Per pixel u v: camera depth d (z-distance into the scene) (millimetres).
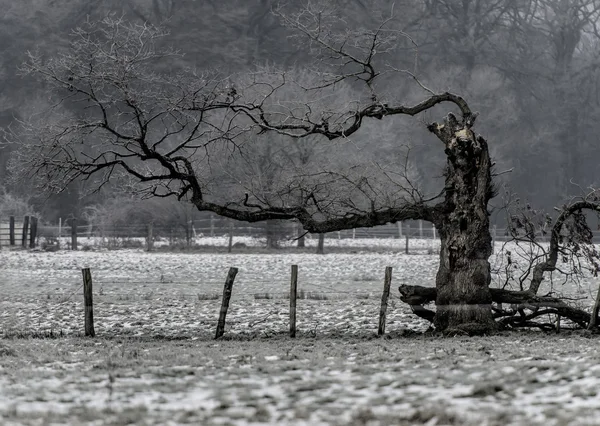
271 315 77688
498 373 42219
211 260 151500
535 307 64938
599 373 41344
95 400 37344
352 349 55594
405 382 40094
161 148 190000
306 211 68312
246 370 45344
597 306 64375
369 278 115375
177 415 33562
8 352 55000
